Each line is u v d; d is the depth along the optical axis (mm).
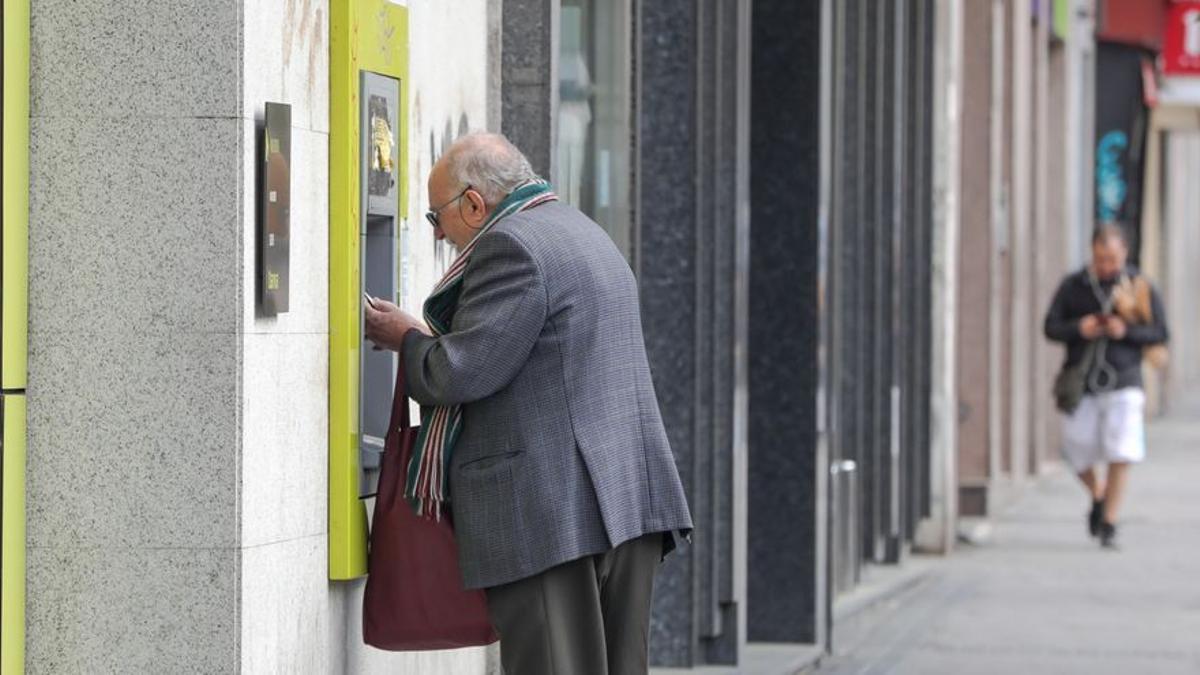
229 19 6160
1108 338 20109
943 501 19422
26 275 6234
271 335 6426
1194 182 72875
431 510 6902
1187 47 35594
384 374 7445
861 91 16047
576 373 6762
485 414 6781
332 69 6934
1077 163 33500
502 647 6891
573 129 10609
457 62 8352
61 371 6242
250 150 6238
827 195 13609
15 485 6199
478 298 6711
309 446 6777
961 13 20734
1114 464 20312
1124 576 18078
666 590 12102
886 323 17375
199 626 6223
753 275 13461
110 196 6211
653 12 12070
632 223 11695
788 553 13289
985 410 22078
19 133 6172
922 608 15781
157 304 6207
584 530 6730
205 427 6203
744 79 12148
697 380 12039
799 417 13320
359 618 7332
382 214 7344
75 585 6254
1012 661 13195
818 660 13031
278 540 6500
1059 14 30672
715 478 12109
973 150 22281
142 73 6199
